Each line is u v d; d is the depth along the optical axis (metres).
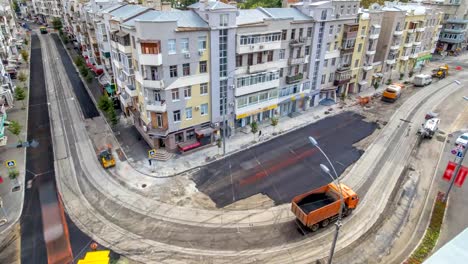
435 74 69.75
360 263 22.25
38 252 23.19
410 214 27.28
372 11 54.75
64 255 22.88
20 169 33.72
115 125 44.56
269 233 25.11
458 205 28.12
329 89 53.25
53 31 120.56
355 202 26.06
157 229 25.52
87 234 24.91
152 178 32.66
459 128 44.94
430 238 24.06
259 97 42.97
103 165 34.50
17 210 27.56
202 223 26.23
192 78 35.41
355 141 41.12
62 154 36.91
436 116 46.09
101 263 20.33
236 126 43.47
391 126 45.69
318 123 46.62
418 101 55.53
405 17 60.44
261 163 35.69
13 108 49.66
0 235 24.75
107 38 48.84
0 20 71.69
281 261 22.44
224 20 34.56
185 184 31.70
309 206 25.55
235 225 26.00
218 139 39.22
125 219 26.64
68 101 52.88
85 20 64.44
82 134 41.91
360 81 59.38
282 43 42.47
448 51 92.00
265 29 39.00
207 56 35.53
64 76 66.00
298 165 35.31
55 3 119.75
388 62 62.84
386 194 30.12
